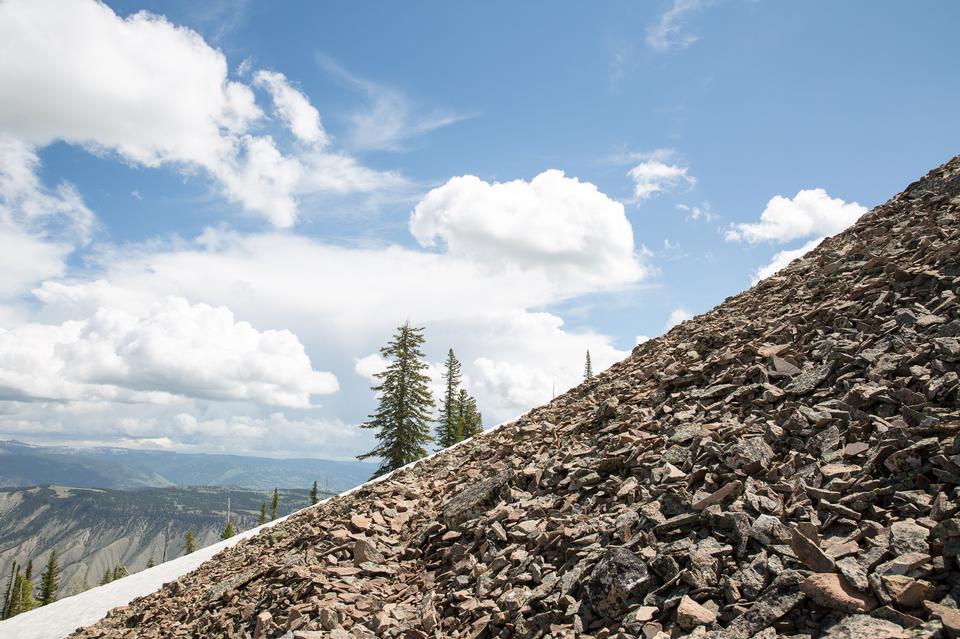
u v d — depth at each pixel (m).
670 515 7.07
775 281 17.25
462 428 62.69
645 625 5.42
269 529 20.89
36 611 18.73
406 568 10.09
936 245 11.41
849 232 18.03
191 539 87.25
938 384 6.98
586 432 12.18
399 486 15.17
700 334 15.10
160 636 11.24
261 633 8.87
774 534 5.79
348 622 8.22
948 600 4.22
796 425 7.85
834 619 4.53
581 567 6.83
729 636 4.83
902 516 5.37
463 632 7.11
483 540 9.38
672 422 10.05
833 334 10.23
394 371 50.12
